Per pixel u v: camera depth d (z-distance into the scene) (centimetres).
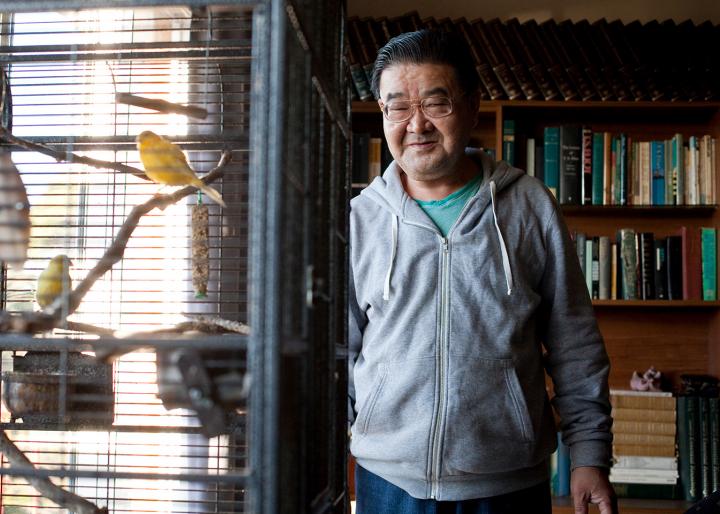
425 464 146
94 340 94
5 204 112
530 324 154
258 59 86
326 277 112
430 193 160
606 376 157
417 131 150
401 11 308
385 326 153
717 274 281
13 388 113
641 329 297
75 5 90
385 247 156
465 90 153
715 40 283
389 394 149
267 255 84
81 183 153
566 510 256
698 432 273
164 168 113
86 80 169
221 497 173
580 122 301
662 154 283
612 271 284
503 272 151
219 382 86
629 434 274
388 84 153
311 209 96
